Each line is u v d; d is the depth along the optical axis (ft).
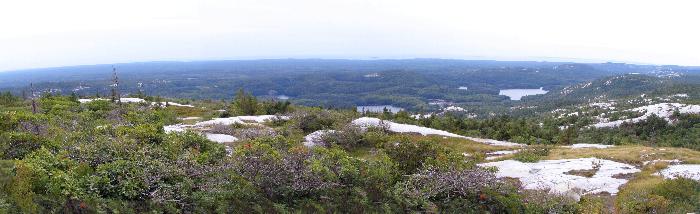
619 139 245.86
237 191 49.88
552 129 227.40
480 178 61.16
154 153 56.95
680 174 79.36
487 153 123.44
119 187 45.88
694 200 65.05
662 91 610.24
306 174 53.31
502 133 201.98
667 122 345.72
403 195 58.34
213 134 116.67
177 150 62.90
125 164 50.16
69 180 44.01
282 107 210.38
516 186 71.15
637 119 366.63
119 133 67.46
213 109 226.58
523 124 229.04
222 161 56.95
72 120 111.75
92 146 55.52
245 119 162.50
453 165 64.49
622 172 89.04
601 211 65.31
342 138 120.78
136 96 275.59
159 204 45.39
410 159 72.79
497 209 59.77
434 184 60.64
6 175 43.78
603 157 103.81
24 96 233.96
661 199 64.34
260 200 50.39
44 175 44.50
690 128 319.68
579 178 85.10
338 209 52.85
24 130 76.38
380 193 57.47
